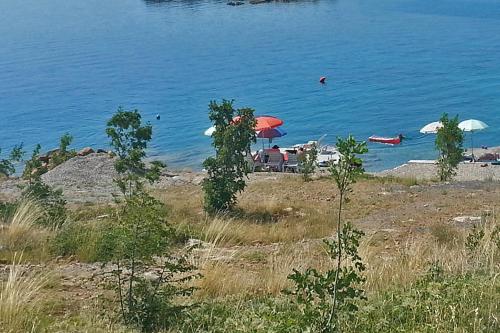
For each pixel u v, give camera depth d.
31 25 140.00
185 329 7.03
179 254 10.75
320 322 6.17
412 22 120.06
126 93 70.38
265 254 11.62
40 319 7.20
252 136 18.91
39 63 91.69
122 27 131.00
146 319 7.28
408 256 10.03
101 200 20.56
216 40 107.44
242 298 8.18
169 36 115.25
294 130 53.69
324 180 24.06
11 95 71.19
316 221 16.23
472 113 56.72
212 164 18.36
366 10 142.38
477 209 16.80
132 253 7.54
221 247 12.62
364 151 6.10
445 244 11.73
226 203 18.17
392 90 67.06
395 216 16.30
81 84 76.19
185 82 75.06
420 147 47.62
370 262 9.70
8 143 52.72
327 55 89.56
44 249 11.27
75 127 56.94
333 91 67.56
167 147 48.81
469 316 6.55
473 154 42.88
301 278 6.39
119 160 18.88
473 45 92.12
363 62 83.50
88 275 9.58
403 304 6.95
